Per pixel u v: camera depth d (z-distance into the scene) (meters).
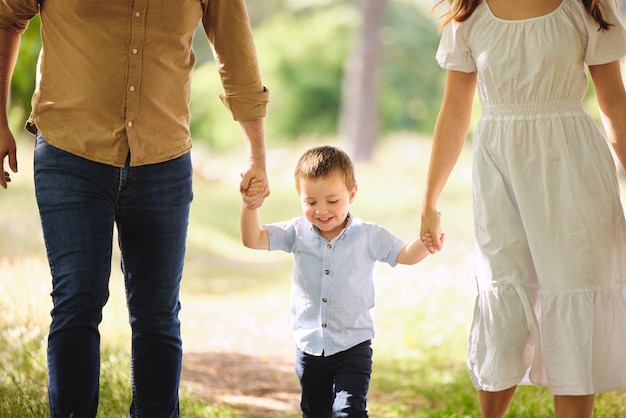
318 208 5.12
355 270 5.21
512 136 4.83
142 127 4.63
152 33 4.60
